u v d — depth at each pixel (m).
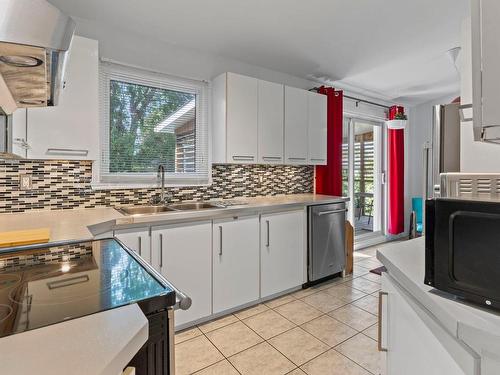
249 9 2.25
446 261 0.83
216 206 2.62
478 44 0.72
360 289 3.06
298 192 3.80
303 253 3.03
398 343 1.06
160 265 2.13
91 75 2.09
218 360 1.90
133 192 2.56
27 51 0.86
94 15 2.28
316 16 2.37
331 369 1.80
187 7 2.21
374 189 5.04
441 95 4.70
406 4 2.25
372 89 4.34
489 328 0.66
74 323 0.65
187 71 2.86
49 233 1.47
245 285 2.59
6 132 1.68
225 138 2.79
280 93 3.17
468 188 1.09
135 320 0.66
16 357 0.51
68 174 2.27
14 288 0.87
